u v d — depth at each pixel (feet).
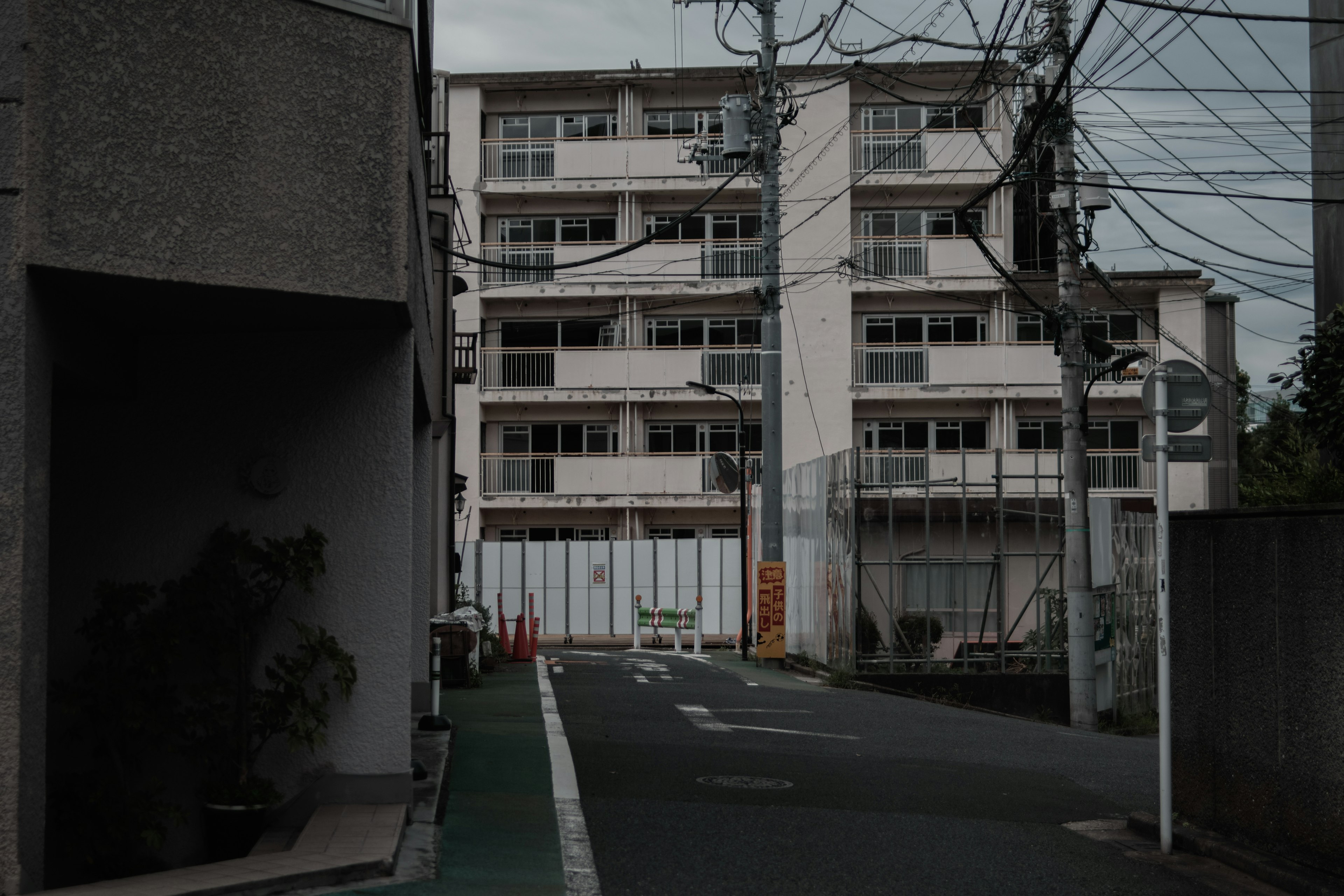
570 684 56.75
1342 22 35.37
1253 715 23.25
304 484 21.97
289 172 18.81
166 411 21.91
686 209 125.29
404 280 19.75
